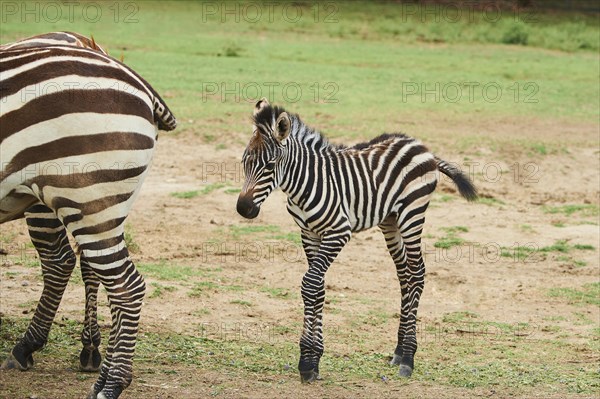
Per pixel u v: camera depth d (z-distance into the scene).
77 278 13.13
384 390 9.56
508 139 23.30
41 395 8.60
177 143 22.00
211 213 17.73
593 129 25.50
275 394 9.12
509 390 9.77
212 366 9.95
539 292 14.49
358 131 23.39
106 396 7.96
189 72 30.52
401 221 10.65
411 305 10.64
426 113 26.39
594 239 17.27
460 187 11.24
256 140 9.60
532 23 48.22
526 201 19.70
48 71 7.70
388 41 42.94
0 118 7.52
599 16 51.59
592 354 11.59
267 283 14.08
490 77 33.62
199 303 12.65
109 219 7.91
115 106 7.85
